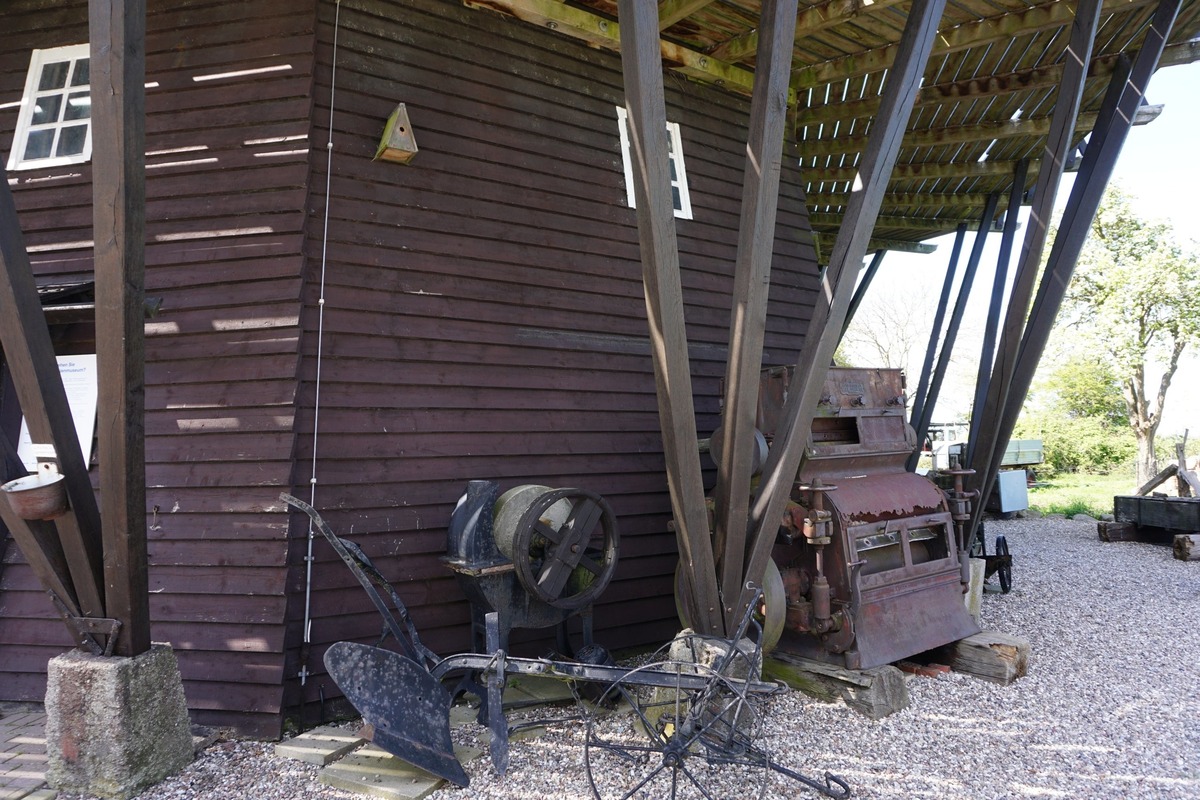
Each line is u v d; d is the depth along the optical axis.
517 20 6.33
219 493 4.80
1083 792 3.69
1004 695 5.04
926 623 5.38
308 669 4.68
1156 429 23.44
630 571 6.14
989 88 8.30
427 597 5.17
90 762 3.67
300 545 4.75
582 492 4.70
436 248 5.57
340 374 5.04
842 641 4.87
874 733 4.41
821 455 5.19
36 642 4.89
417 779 3.82
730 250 7.45
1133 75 6.49
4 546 5.08
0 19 5.91
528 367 5.90
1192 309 21.89
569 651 5.13
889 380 6.00
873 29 7.23
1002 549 8.20
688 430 4.14
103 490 3.57
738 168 7.77
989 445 6.54
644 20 3.75
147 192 5.23
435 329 5.48
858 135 9.91
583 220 6.43
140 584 3.76
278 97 5.21
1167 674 5.43
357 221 5.28
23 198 5.57
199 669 4.56
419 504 5.23
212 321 4.99
